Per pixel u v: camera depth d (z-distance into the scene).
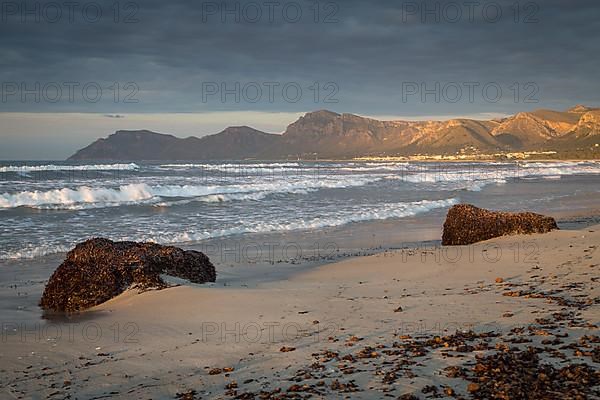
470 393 5.30
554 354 6.24
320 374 6.16
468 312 8.55
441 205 30.80
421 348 6.83
